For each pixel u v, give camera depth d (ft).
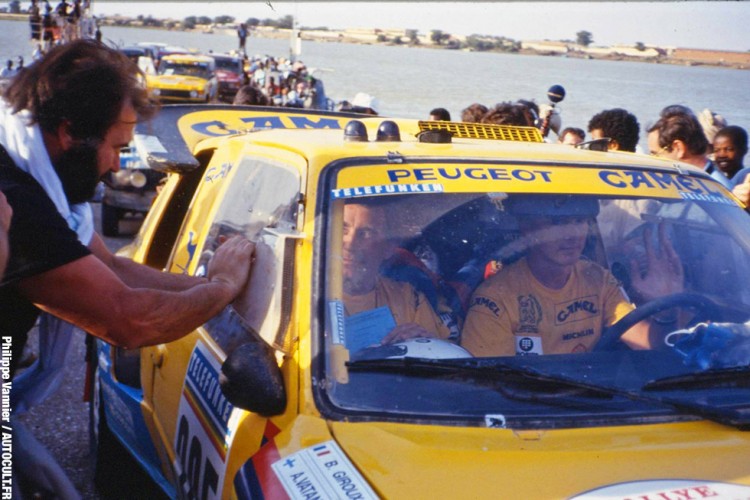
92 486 14.66
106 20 182.39
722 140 19.83
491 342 9.08
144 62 93.15
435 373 7.73
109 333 7.94
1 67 39.63
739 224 9.89
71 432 17.03
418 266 8.83
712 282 9.49
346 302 8.21
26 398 9.27
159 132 13.42
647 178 9.94
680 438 7.58
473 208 9.09
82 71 7.81
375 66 160.35
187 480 9.50
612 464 7.13
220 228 10.61
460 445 7.20
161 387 10.91
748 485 7.02
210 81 89.97
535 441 7.32
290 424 7.48
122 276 9.59
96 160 8.09
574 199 9.43
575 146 10.96
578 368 8.29
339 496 6.64
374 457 7.01
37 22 63.16
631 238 9.71
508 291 9.27
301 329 7.88
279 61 81.76
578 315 9.42
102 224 36.47
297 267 8.26
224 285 8.55
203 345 9.72
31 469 8.13
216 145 12.40
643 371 8.36
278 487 6.95
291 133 10.75
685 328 9.09
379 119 13.16
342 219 8.54
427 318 8.82
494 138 11.48
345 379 7.63
